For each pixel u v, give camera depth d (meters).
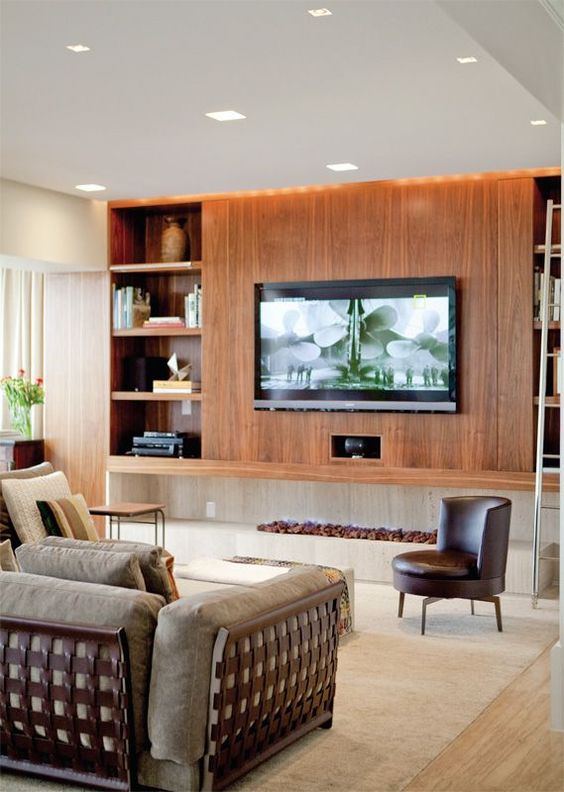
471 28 3.21
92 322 8.44
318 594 4.13
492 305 7.25
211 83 4.90
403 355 7.48
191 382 8.19
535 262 7.23
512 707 4.63
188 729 3.48
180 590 5.40
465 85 4.93
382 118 5.57
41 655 3.64
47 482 6.41
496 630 6.04
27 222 7.57
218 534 7.89
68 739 3.65
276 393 7.88
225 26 4.09
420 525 7.82
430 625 6.14
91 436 8.43
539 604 6.71
